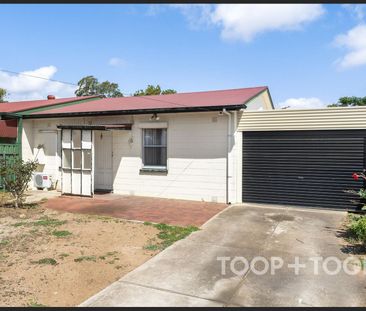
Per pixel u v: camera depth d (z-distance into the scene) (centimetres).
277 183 1007
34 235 686
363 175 867
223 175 1054
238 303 410
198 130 1084
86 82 4503
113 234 700
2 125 1359
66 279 477
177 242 650
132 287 451
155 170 1154
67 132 1183
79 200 1091
